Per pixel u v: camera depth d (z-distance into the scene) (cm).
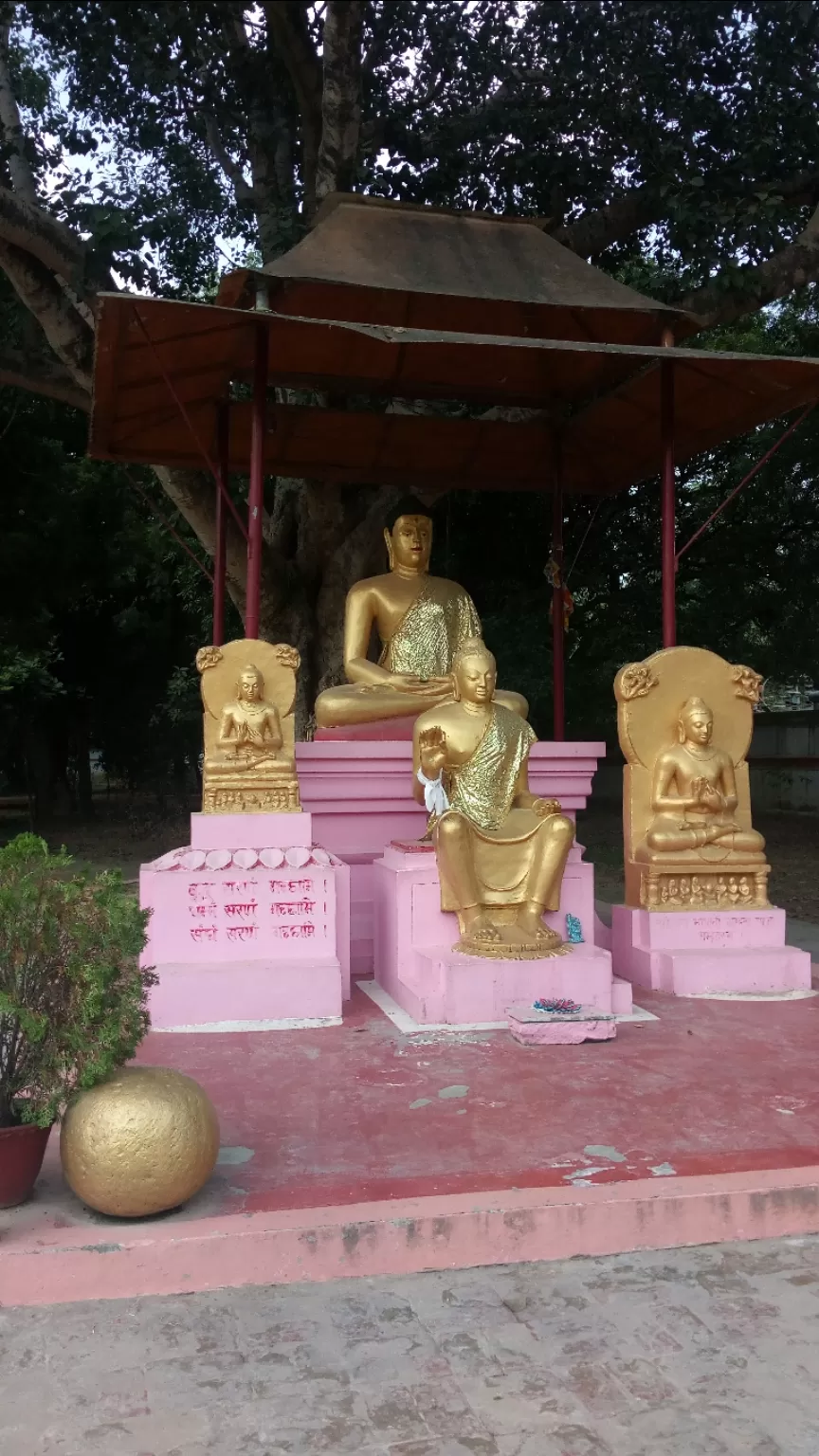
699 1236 407
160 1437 295
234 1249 373
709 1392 314
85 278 1069
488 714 731
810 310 1702
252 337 855
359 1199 404
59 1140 443
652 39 1251
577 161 1257
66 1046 388
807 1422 300
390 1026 658
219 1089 539
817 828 2034
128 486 1819
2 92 1193
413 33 1295
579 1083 548
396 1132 479
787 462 1630
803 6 1193
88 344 1144
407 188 1316
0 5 1143
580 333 949
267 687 764
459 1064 580
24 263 1095
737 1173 429
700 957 740
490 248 916
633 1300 364
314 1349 335
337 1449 289
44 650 2161
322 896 700
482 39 1295
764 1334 343
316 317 918
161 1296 367
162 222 1191
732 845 785
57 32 1201
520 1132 478
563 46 1275
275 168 1352
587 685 1739
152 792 2978
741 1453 287
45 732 2588
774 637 1800
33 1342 339
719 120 1232
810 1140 468
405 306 910
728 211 1141
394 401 1307
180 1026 655
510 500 1612
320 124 1223
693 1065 577
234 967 670
